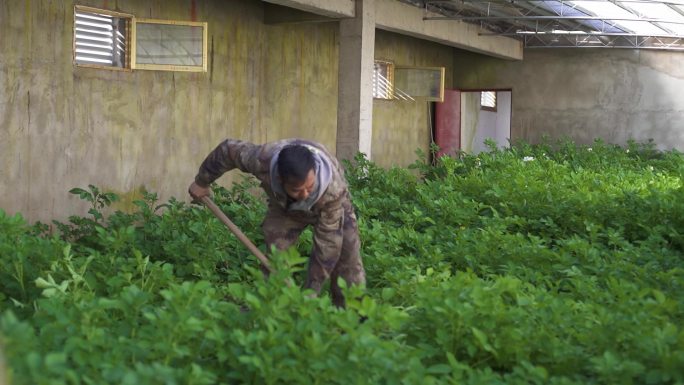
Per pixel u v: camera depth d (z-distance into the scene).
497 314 4.57
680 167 15.52
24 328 3.17
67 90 10.10
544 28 20.33
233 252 7.49
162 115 11.76
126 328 4.16
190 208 8.53
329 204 5.00
